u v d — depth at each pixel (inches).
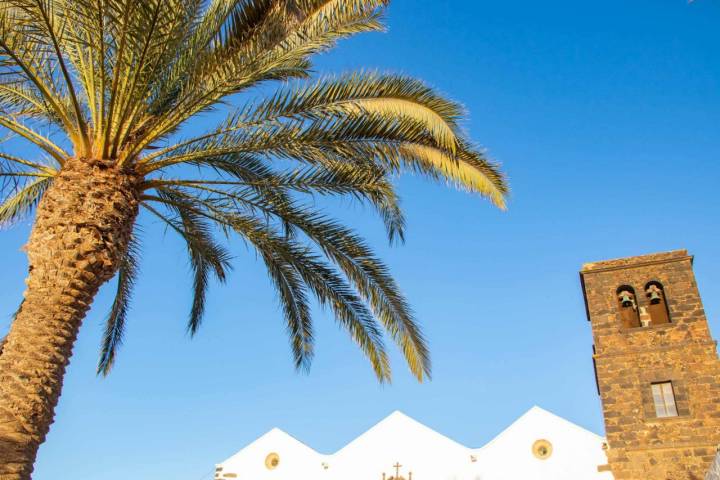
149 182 511.8
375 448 1197.1
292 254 621.3
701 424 964.6
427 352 636.1
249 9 492.1
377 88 501.7
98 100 485.4
